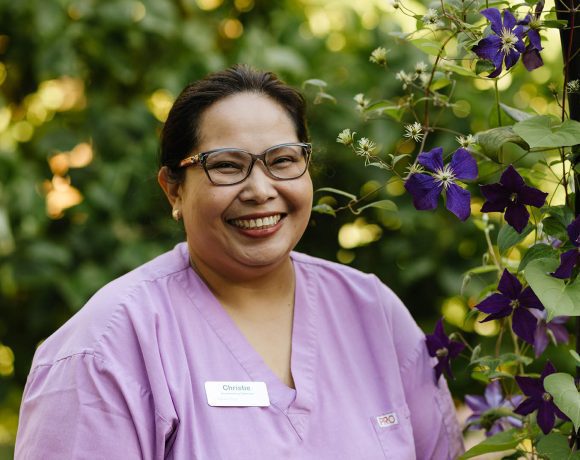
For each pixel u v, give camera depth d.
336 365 1.96
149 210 3.12
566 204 1.77
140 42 3.13
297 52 3.25
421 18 1.83
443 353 2.06
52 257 2.99
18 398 3.53
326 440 1.85
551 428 1.78
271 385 1.85
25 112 3.33
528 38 1.73
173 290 1.90
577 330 1.84
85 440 1.72
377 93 3.11
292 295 2.01
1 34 3.16
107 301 1.84
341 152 3.12
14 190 3.01
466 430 2.12
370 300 2.06
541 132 1.63
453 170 1.75
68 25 3.10
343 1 3.37
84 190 3.11
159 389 1.76
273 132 1.83
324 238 3.25
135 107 3.15
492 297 1.80
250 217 1.82
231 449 1.75
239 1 3.39
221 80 1.86
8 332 3.28
